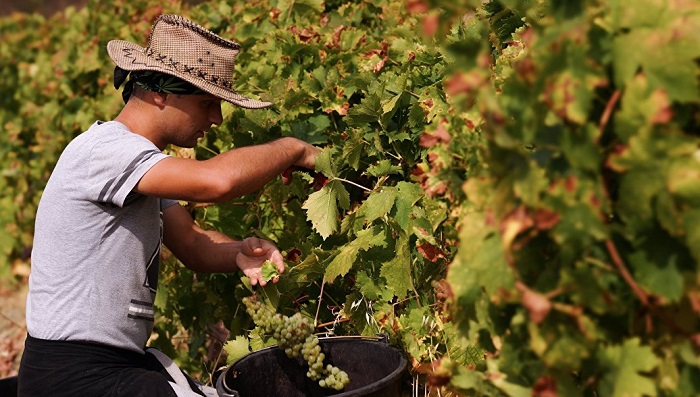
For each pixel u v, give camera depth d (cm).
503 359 196
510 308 194
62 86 551
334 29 399
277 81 344
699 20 159
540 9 230
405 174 317
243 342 328
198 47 285
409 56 314
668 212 160
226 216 368
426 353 285
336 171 306
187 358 420
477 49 174
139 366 287
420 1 177
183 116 288
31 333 278
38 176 591
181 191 264
